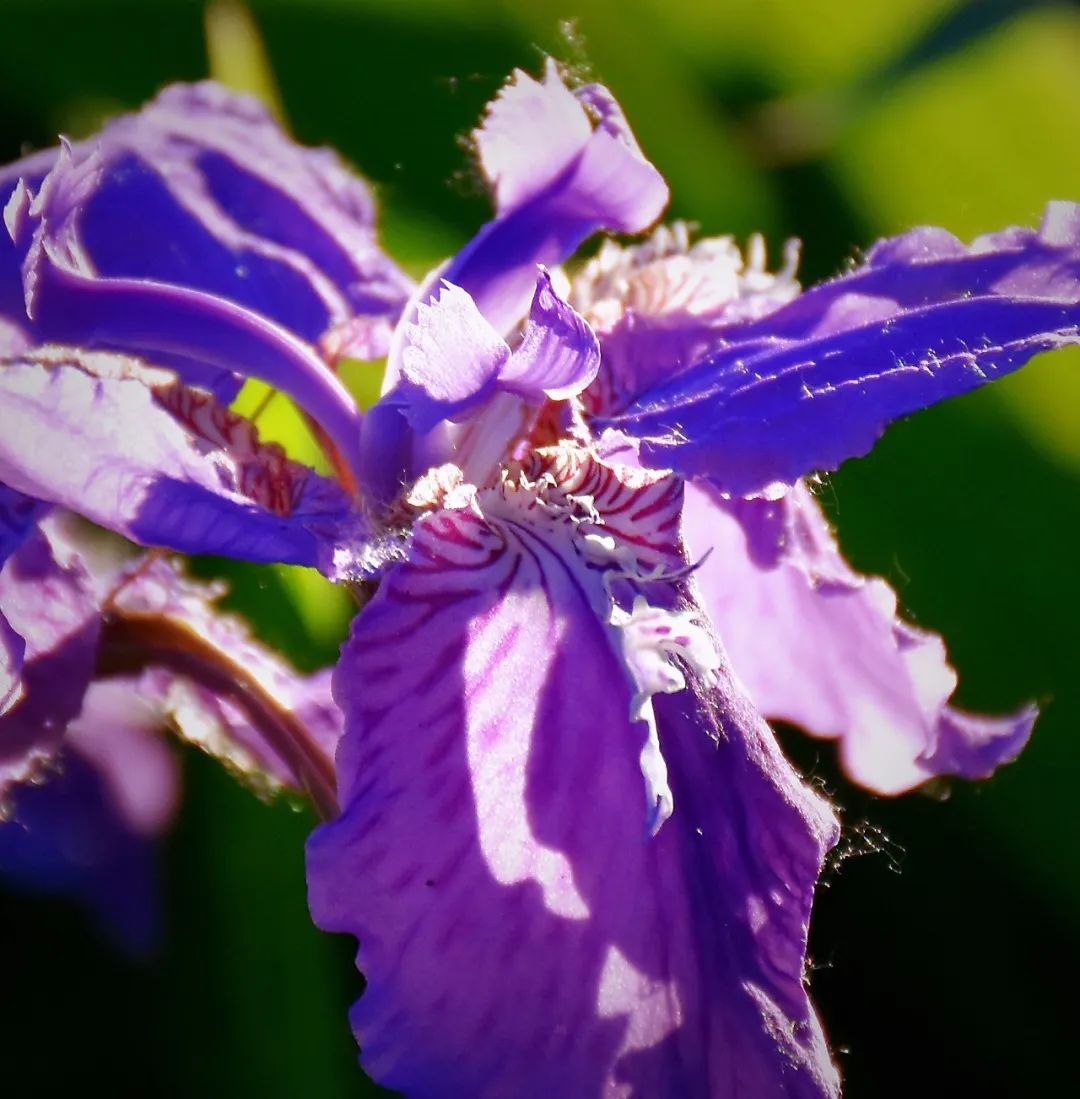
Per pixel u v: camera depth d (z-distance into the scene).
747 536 0.23
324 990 0.26
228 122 0.26
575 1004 0.19
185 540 0.20
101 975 0.27
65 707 0.21
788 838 0.20
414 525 0.21
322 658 0.27
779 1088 0.19
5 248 0.21
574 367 0.21
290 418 0.27
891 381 0.20
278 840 0.26
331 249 0.25
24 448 0.20
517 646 0.20
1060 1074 0.28
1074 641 0.29
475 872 0.20
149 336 0.22
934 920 0.29
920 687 0.24
